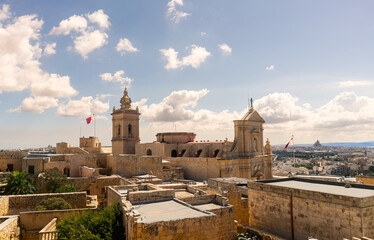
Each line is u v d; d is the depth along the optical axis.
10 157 66.19
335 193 24.45
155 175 64.19
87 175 57.59
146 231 18.34
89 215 27.75
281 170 194.12
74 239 23.80
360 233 20.80
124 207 22.92
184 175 74.81
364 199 21.05
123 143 86.44
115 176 56.75
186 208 23.34
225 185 40.59
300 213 25.53
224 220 25.33
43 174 53.03
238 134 74.19
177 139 90.56
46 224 34.31
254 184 31.23
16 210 39.91
